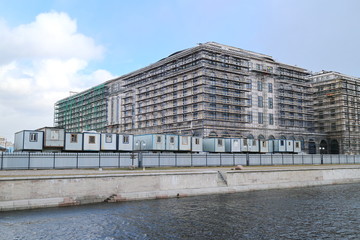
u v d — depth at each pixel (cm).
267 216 2862
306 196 4000
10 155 3812
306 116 11669
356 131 11875
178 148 6150
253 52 11112
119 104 12988
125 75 12925
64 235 2230
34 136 4834
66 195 3161
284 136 10762
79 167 4172
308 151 11288
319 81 12281
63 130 5022
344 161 7238
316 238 2236
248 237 2244
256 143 7250
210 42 10088
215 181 4203
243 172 4478
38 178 3036
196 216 2816
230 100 9625
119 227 2438
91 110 14988
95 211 2925
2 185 2877
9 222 2505
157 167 4712
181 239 2186
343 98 11575
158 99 10862
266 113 10475
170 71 10562
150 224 2531
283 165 6100
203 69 9112
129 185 3528
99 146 5309
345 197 3947
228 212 2994
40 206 3000
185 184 3931
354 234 2331
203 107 8975
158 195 3644
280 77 11112
